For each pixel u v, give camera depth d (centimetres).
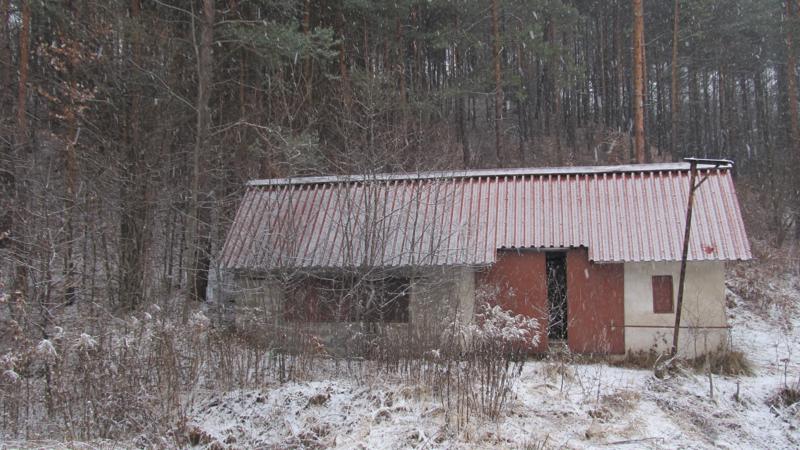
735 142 3741
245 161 1734
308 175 1728
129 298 1302
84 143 1481
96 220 1348
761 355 1408
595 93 3978
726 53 3403
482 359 1031
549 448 859
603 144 3378
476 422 913
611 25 3938
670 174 1423
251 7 1856
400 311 1373
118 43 1537
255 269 1318
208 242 1630
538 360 1320
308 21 1923
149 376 961
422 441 859
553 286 1491
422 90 2241
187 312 1277
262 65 1811
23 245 1077
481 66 2467
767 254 2236
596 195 1412
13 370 863
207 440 888
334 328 1277
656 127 3988
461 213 1433
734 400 1088
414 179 1498
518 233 1366
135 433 882
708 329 1296
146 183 1481
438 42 2180
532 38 2258
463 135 2672
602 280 1350
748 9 3081
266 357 1157
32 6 1399
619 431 931
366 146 1429
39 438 848
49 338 947
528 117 3716
